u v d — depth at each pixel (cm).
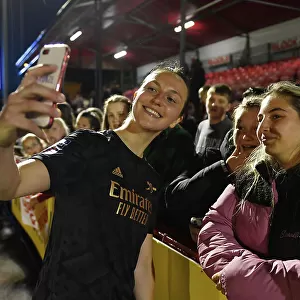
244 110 198
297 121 148
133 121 162
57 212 147
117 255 151
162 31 1298
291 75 1214
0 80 1942
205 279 176
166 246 218
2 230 587
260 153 165
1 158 106
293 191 146
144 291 169
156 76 163
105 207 148
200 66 824
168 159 279
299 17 1204
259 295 138
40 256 451
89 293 145
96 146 150
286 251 145
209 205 217
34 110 95
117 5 1075
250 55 1422
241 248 161
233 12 1211
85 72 2394
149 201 162
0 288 403
